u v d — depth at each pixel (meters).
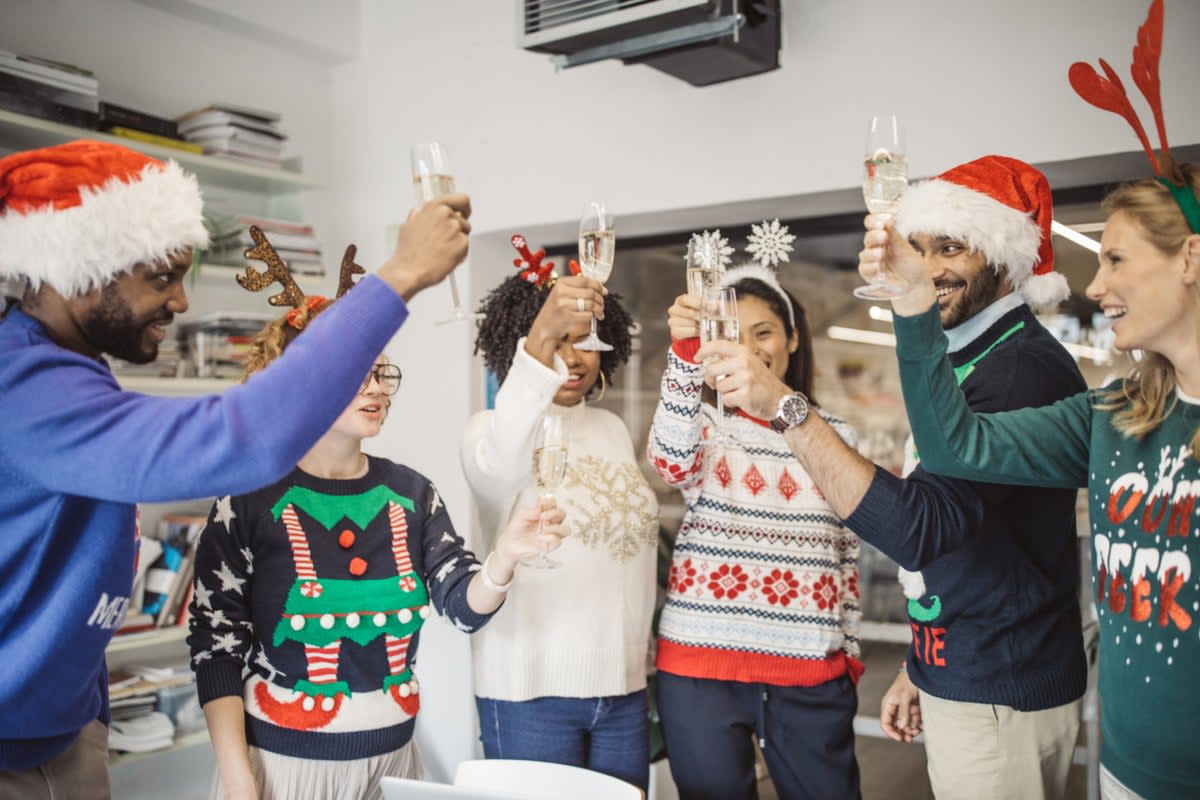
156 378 2.75
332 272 3.42
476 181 3.05
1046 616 1.59
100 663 1.28
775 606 1.91
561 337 1.88
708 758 1.91
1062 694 1.59
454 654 3.10
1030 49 2.19
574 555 1.92
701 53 2.34
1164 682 1.14
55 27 2.77
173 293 1.19
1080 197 2.43
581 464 1.98
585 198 2.83
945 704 1.63
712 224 2.90
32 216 1.08
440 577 1.72
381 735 1.62
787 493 1.95
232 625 1.58
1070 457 1.36
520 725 1.91
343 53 3.32
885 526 1.38
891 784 3.01
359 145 3.37
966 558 1.58
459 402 3.11
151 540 2.87
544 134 2.91
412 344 3.21
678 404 1.81
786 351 2.03
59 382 1.02
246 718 1.59
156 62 3.00
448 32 3.12
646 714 2.02
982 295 1.61
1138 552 1.18
